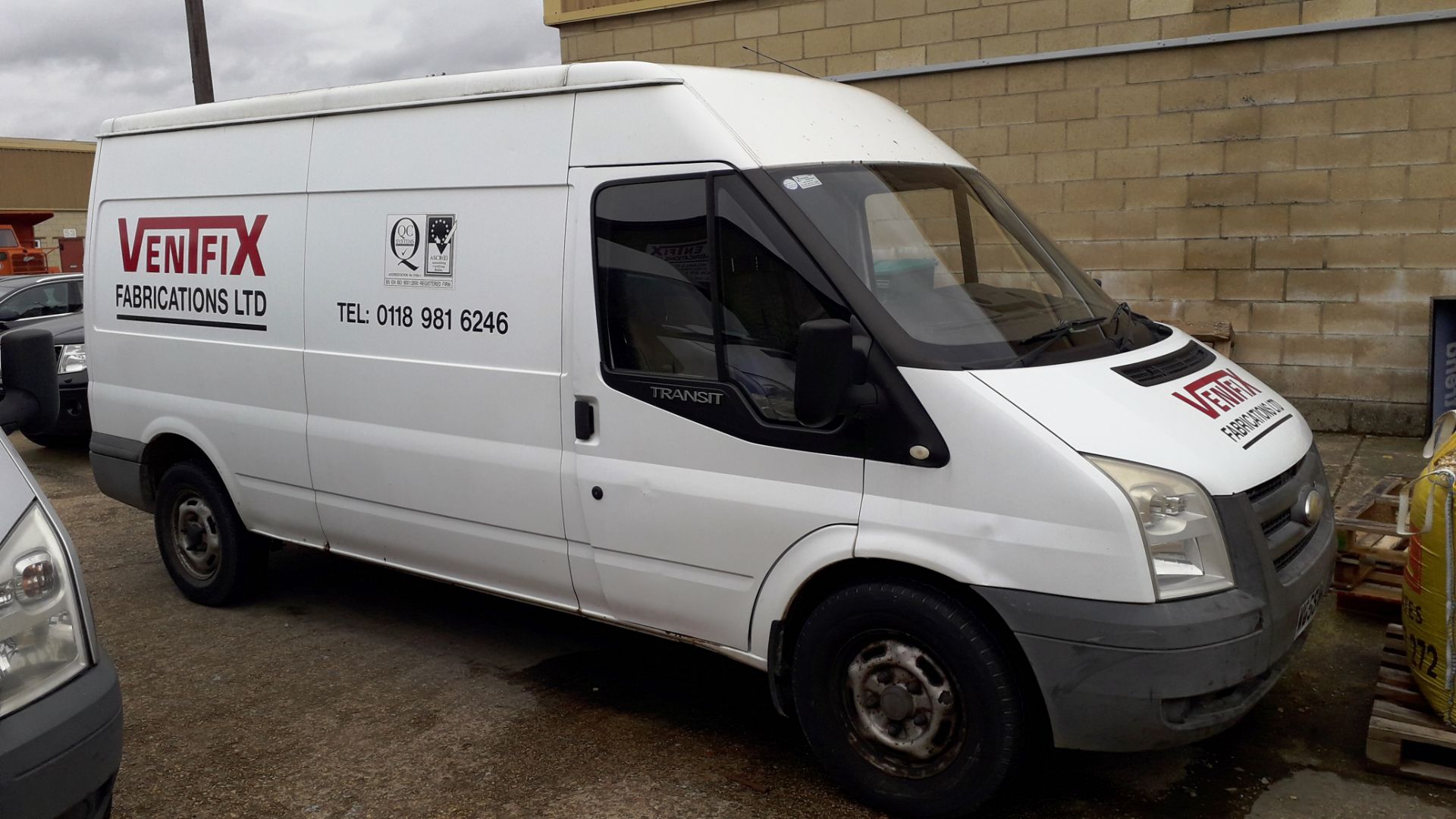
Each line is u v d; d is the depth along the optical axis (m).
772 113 3.86
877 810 3.51
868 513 3.36
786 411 3.53
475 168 4.23
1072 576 3.07
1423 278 7.71
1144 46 8.25
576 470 3.99
